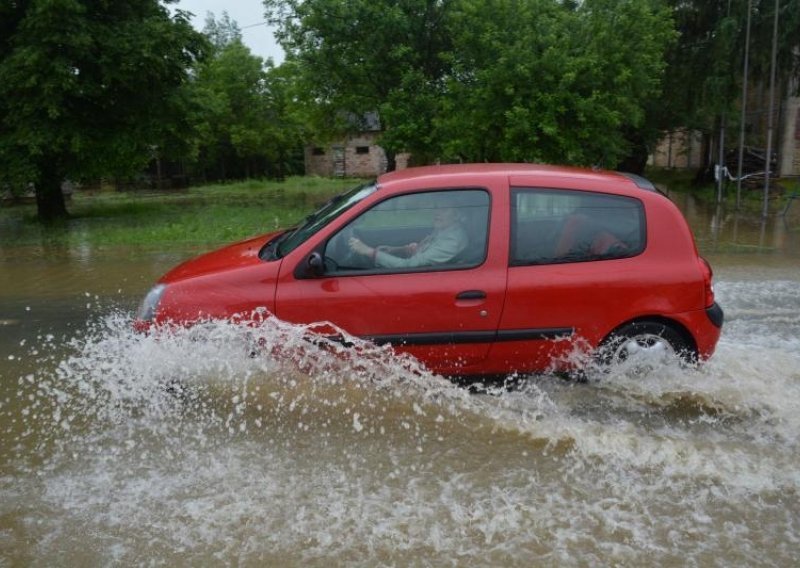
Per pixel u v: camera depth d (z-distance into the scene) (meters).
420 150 16.09
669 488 3.56
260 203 22.78
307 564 2.94
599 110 13.44
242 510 3.35
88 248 12.28
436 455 3.90
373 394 4.54
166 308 4.52
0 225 17.12
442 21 16.06
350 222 4.54
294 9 17.11
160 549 3.05
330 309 4.42
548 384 4.73
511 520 3.26
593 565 2.93
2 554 3.03
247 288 4.45
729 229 13.77
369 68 16.69
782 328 6.33
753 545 3.07
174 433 4.19
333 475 3.68
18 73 15.59
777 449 3.99
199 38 18.91
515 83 13.54
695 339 4.61
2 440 4.11
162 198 27.05
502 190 4.57
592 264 4.53
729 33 19.14
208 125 35.25
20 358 5.64
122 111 18.23
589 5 14.90
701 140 26.31
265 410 4.48
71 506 3.40
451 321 4.44
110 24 17.23
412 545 3.06
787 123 23.05
